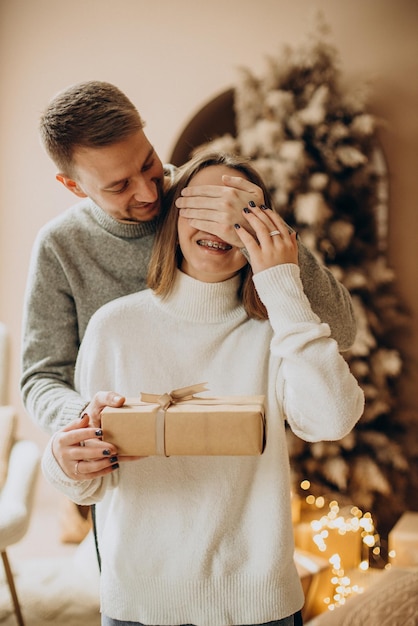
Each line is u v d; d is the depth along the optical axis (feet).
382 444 9.97
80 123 4.22
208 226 3.83
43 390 4.62
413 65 10.58
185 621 3.91
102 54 11.85
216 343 4.09
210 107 11.45
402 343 10.74
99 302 4.92
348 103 9.99
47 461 3.78
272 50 11.09
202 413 3.50
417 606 5.69
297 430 3.98
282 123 9.80
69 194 12.12
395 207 10.78
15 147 12.32
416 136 10.63
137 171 4.32
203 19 11.36
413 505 10.48
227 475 3.90
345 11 10.80
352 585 8.87
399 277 10.82
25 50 12.18
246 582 3.87
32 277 4.96
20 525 7.36
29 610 8.46
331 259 10.02
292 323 3.69
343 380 3.68
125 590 3.94
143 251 4.85
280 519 3.89
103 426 3.56
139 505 3.95
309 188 9.72
